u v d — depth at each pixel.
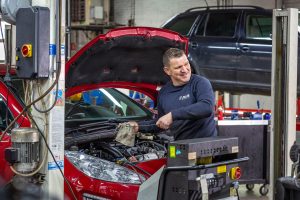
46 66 3.26
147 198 3.00
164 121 3.24
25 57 3.25
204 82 3.43
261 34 8.39
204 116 3.31
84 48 3.78
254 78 8.39
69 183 3.60
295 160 2.78
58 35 3.28
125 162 4.11
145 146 4.62
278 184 2.71
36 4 3.32
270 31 8.31
